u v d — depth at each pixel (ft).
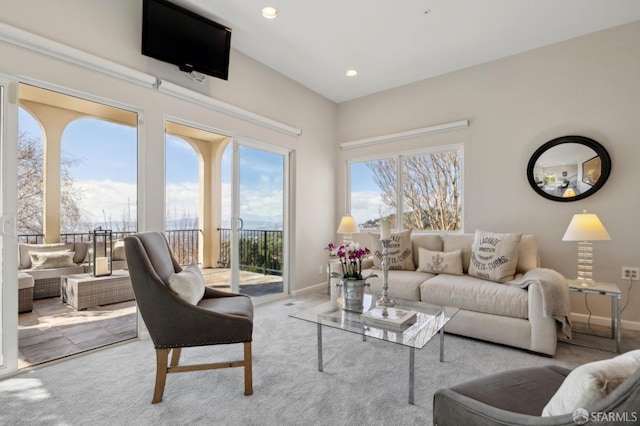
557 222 10.14
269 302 12.14
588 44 9.73
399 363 6.92
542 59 10.46
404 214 13.71
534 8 8.57
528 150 10.66
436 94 12.70
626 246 9.15
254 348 7.76
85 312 10.28
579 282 8.50
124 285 11.48
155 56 8.34
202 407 5.26
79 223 10.40
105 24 7.68
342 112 15.53
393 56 11.21
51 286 11.46
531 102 10.64
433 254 10.43
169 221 16.24
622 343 8.00
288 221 13.29
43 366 6.70
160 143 8.77
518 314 7.58
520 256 9.39
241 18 9.15
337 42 10.37
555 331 7.18
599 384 2.19
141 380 6.14
